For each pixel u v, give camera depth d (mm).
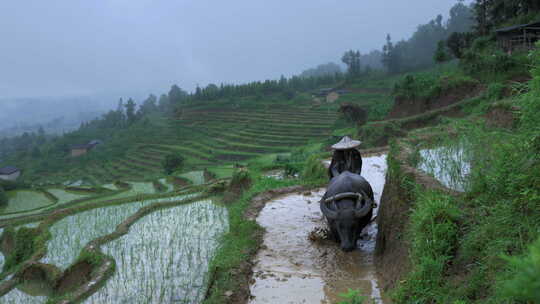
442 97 28078
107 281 7078
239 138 90312
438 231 4352
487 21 42625
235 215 9930
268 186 12734
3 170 93500
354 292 4141
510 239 3451
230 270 6328
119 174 88375
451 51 41719
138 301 6141
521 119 3898
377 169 12750
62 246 10820
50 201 42562
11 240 15070
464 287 3674
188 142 100750
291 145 80438
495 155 4598
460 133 7582
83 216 14398
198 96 144125
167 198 16734
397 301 4359
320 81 154625
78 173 100688
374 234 7531
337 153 8570
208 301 5438
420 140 10148
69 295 6598
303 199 10922
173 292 6309
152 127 130500
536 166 3520
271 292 5609
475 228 4145
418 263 4363
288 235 7980
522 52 26625
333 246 7164
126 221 11344
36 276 8781
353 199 6633
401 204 5652
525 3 38625
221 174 33375
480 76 26609
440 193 5008
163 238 9539
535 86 3738
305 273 6160
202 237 9383
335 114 99312
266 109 117750
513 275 2869
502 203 3844
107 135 158625
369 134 26469
